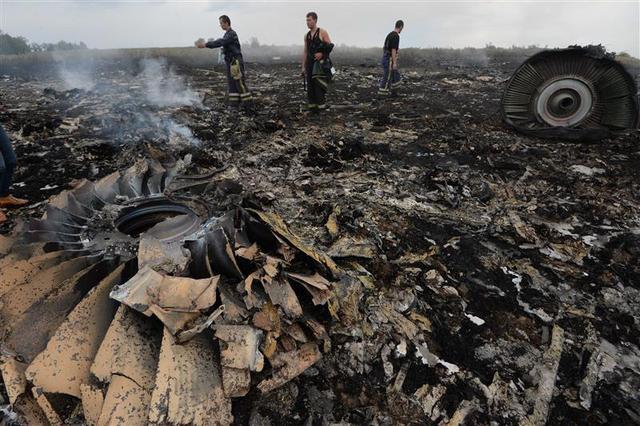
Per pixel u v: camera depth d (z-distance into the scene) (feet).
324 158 21.04
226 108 31.65
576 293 11.60
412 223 15.05
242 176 18.69
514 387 8.66
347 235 13.74
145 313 6.98
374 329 9.78
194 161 19.72
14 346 7.54
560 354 9.50
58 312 8.04
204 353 7.13
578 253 13.42
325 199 16.62
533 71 24.63
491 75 52.54
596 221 15.49
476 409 8.15
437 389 8.52
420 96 38.78
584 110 24.12
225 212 10.22
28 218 14.35
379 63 68.08
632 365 9.29
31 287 8.29
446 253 13.28
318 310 9.09
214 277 7.79
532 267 12.71
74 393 6.82
